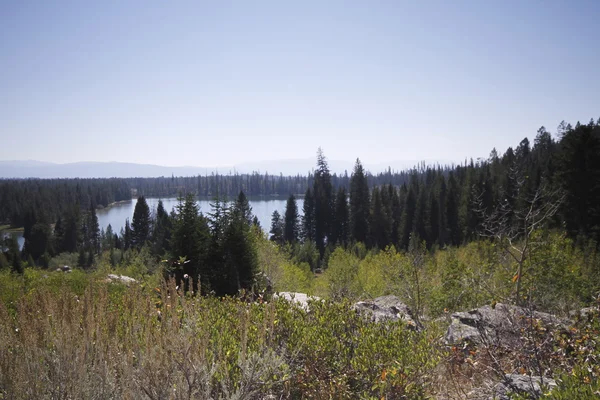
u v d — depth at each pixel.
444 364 3.76
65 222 81.31
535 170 38.50
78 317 2.91
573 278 7.75
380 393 2.80
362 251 38.38
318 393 2.96
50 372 2.51
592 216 20.23
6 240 62.16
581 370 2.85
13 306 4.27
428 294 7.36
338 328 3.58
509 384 3.15
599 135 22.81
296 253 40.09
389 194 71.38
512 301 5.85
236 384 2.58
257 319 3.45
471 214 42.59
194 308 3.34
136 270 10.33
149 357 2.45
